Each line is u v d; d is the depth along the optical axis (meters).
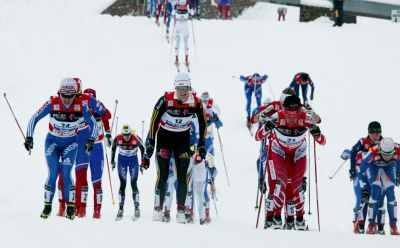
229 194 38.81
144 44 74.81
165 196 26.42
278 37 79.44
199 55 71.56
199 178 31.14
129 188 39.69
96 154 30.81
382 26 87.50
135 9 96.50
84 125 27.44
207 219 32.44
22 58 65.81
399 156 28.98
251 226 31.31
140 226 20.28
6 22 77.31
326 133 51.00
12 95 56.25
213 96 59.28
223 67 67.44
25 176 40.56
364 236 20.34
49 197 24.27
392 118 54.84
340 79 64.75
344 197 38.34
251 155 46.84
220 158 45.88
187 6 65.44
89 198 37.31
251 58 70.75
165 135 24.94
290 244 18.66
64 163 24.88
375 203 29.22
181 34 65.69
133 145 33.31
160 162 24.84
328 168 43.72
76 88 24.81
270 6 132.12
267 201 26.08
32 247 17.23
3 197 35.75
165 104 24.39
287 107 24.33
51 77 61.66
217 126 38.69
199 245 18.09
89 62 66.94
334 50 74.06
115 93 58.12
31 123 24.47
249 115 52.69
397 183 29.48
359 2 98.56
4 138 47.19
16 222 20.16
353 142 49.06
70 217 24.47
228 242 18.58
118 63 67.25
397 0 99.56
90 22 81.88
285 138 24.84
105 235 18.81
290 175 25.69
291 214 25.52
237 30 83.31
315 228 32.47
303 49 74.38
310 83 51.53
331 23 94.25
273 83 62.69
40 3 86.19
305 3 101.62
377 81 64.44
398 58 71.31
